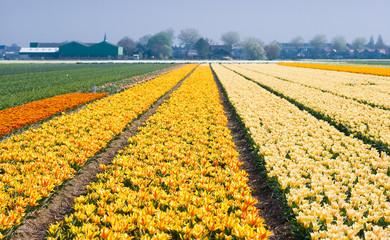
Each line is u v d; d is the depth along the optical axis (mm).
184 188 6270
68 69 59969
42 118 14125
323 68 59469
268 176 7496
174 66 71750
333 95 21203
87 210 5539
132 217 5188
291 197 6023
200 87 25047
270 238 5766
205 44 165000
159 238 4637
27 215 6242
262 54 169125
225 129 12000
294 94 21141
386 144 10234
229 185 6543
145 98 18859
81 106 18672
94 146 9211
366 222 5512
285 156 9305
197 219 5441
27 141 10211
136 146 9609
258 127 11914
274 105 17312
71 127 11797
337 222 5258
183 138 11047
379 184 6910
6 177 6754
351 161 8398
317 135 11086
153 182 6941
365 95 20891
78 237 4789
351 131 12438
